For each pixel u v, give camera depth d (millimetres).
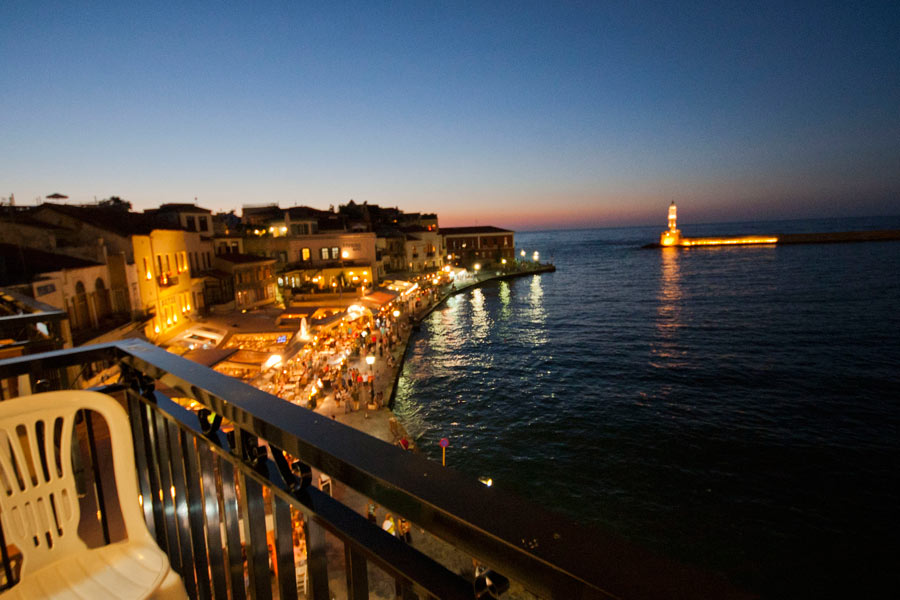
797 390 35969
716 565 18547
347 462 1170
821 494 22625
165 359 2246
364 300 54281
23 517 2125
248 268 46781
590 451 27312
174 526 2410
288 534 1604
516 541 845
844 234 191000
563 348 51031
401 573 1171
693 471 24938
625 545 826
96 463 2564
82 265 24000
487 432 30203
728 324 60500
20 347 5531
